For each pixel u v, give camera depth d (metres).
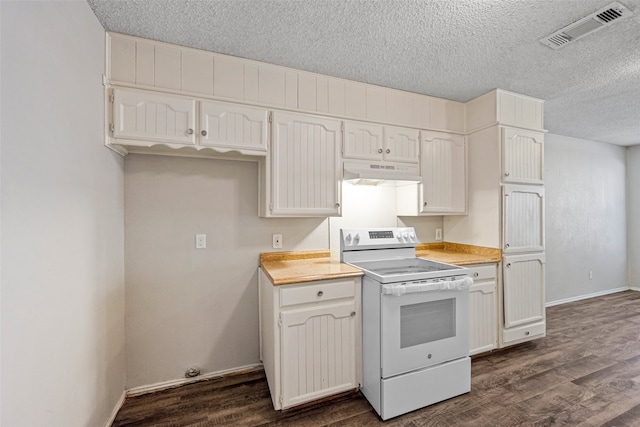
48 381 1.11
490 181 2.62
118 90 1.71
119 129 1.71
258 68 2.06
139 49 1.77
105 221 1.67
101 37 1.64
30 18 1.01
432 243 3.09
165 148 1.91
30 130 1.02
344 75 2.28
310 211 2.20
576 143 4.20
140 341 2.03
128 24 1.65
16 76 0.95
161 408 1.86
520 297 2.66
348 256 2.36
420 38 1.82
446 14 1.59
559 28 1.72
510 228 2.60
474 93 2.65
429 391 1.88
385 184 2.73
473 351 2.44
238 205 2.29
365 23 1.67
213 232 2.22
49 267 1.12
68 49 1.27
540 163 2.77
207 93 1.92
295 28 1.71
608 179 4.52
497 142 2.56
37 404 1.04
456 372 1.97
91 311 1.48
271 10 1.56
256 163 2.35
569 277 4.12
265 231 2.38
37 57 1.05
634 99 2.80
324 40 1.83
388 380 1.76
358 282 1.97
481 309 2.48
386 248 2.46
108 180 1.72
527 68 2.20
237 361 2.28
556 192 4.00
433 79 2.37
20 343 0.96
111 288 1.75
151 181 2.06
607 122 3.50
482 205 2.70
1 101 0.88
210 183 2.21
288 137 2.14
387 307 1.78
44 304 1.09
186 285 2.14
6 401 0.89
